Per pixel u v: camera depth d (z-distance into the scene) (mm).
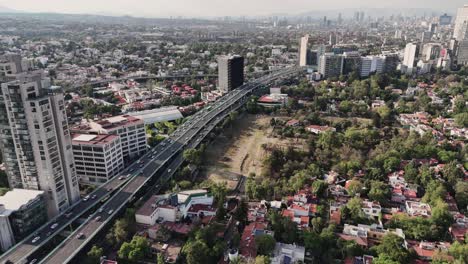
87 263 199625
